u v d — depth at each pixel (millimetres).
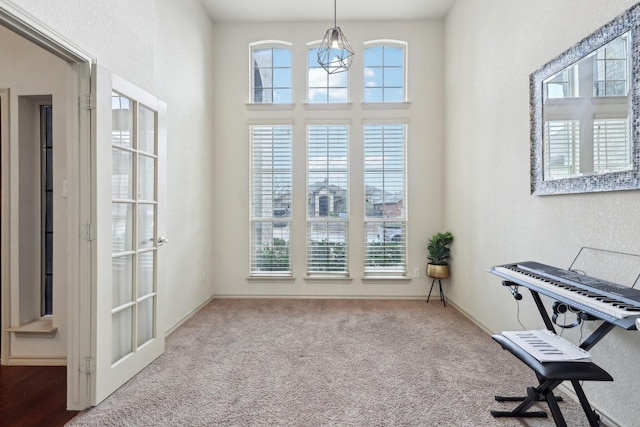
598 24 1890
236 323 3527
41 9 1680
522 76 2621
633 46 1642
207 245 4289
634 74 1640
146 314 2631
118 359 2309
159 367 2543
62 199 2596
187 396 2152
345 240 4520
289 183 4523
